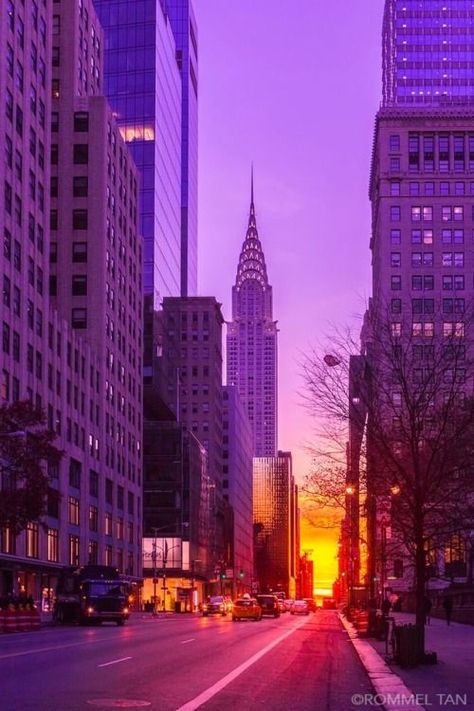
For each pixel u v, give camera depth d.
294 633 54.53
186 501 170.25
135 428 134.62
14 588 81.94
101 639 42.31
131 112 187.62
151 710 16.98
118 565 122.06
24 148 88.12
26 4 90.25
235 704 18.39
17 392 83.75
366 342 42.69
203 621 83.75
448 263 161.00
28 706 17.20
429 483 29.53
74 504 102.75
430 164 164.12
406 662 26.44
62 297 115.81
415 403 29.97
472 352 51.38
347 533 57.78
